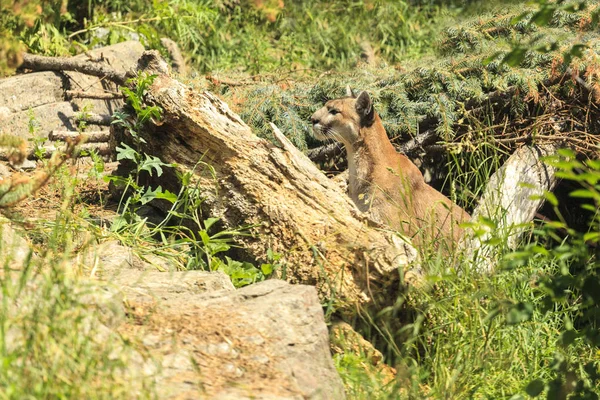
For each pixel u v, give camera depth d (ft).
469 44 51.80
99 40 62.64
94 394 20.35
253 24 75.72
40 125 49.67
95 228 34.37
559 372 27.04
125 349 22.76
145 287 29.25
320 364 26.68
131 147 39.42
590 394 25.79
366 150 47.24
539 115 47.65
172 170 38.14
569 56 27.43
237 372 23.85
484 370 29.84
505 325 31.78
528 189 43.39
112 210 39.99
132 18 68.74
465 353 30.50
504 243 34.01
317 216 35.04
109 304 24.22
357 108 47.19
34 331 21.49
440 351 30.73
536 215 44.78
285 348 25.93
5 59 30.35
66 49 61.16
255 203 35.96
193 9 70.90
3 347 20.66
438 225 44.42
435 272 31.30
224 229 36.47
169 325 25.53
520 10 49.96
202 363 23.90
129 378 21.43
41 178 28.91
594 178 23.45
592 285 25.41
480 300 32.89
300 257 34.12
